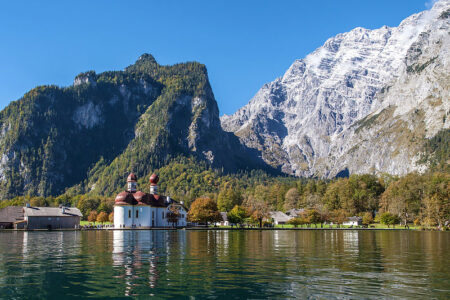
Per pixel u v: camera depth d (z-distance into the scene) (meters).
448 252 61.97
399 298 29.34
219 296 30.05
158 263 46.25
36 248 66.31
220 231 154.38
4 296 30.28
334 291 31.53
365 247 71.62
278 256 54.06
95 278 36.62
